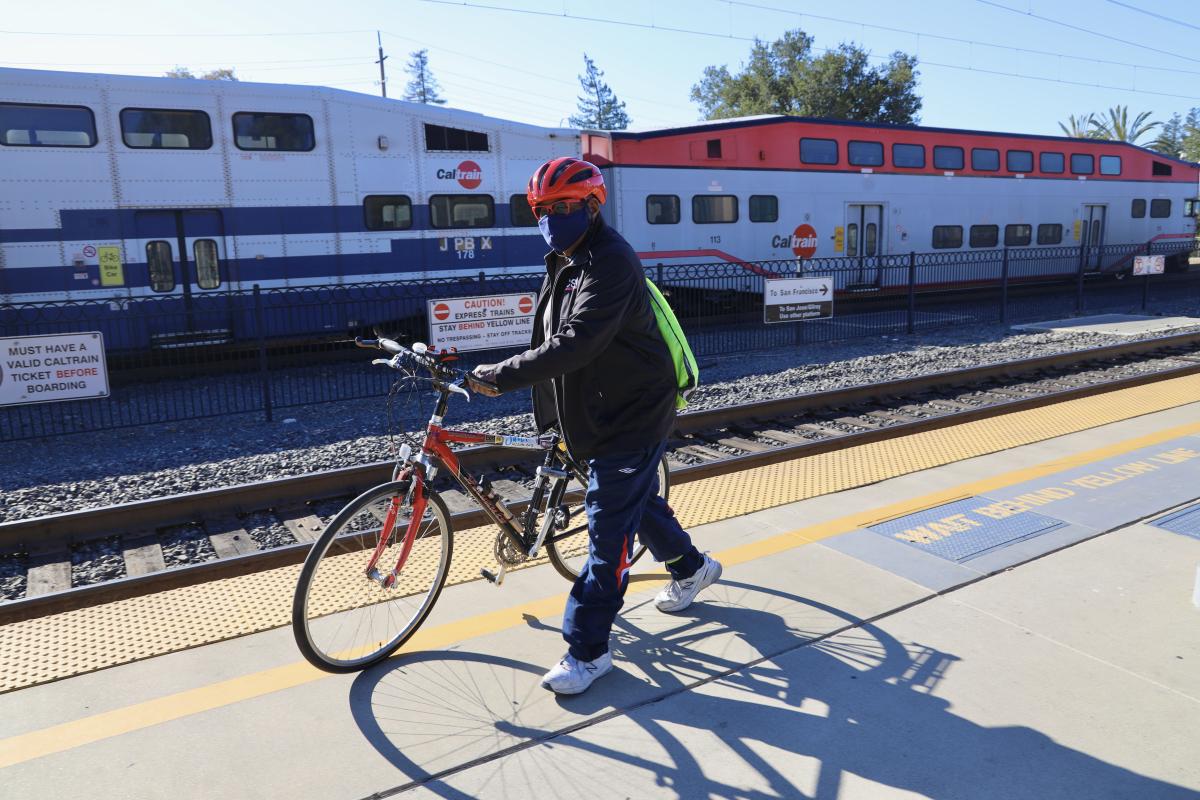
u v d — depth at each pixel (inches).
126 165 410.0
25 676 118.9
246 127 434.9
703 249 599.2
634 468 111.9
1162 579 138.7
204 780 94.5
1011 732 99.7
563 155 537.3
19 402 298.4
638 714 106.3
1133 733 98.6
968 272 773.3
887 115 1830.7
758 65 1918.1
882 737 99.8
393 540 123.6
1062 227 845.8
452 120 493.7
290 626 132.7
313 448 278.7
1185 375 336.8
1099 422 255.0
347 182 463.5
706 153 595.2
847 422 289.4
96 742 101.9
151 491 228.8
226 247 435.8
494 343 396.8
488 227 512.4
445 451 124.3
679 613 133.9
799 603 134.9
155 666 121.0
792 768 94.9
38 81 390.3
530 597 141.6
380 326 487.5
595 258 105.9
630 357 109.7
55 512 215.0
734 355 475.5
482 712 107.4
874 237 706.8
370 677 116.4
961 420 269.6
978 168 767.1
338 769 96.3
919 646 119.7
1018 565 146.3
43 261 399.9
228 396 393.1
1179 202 971.3
